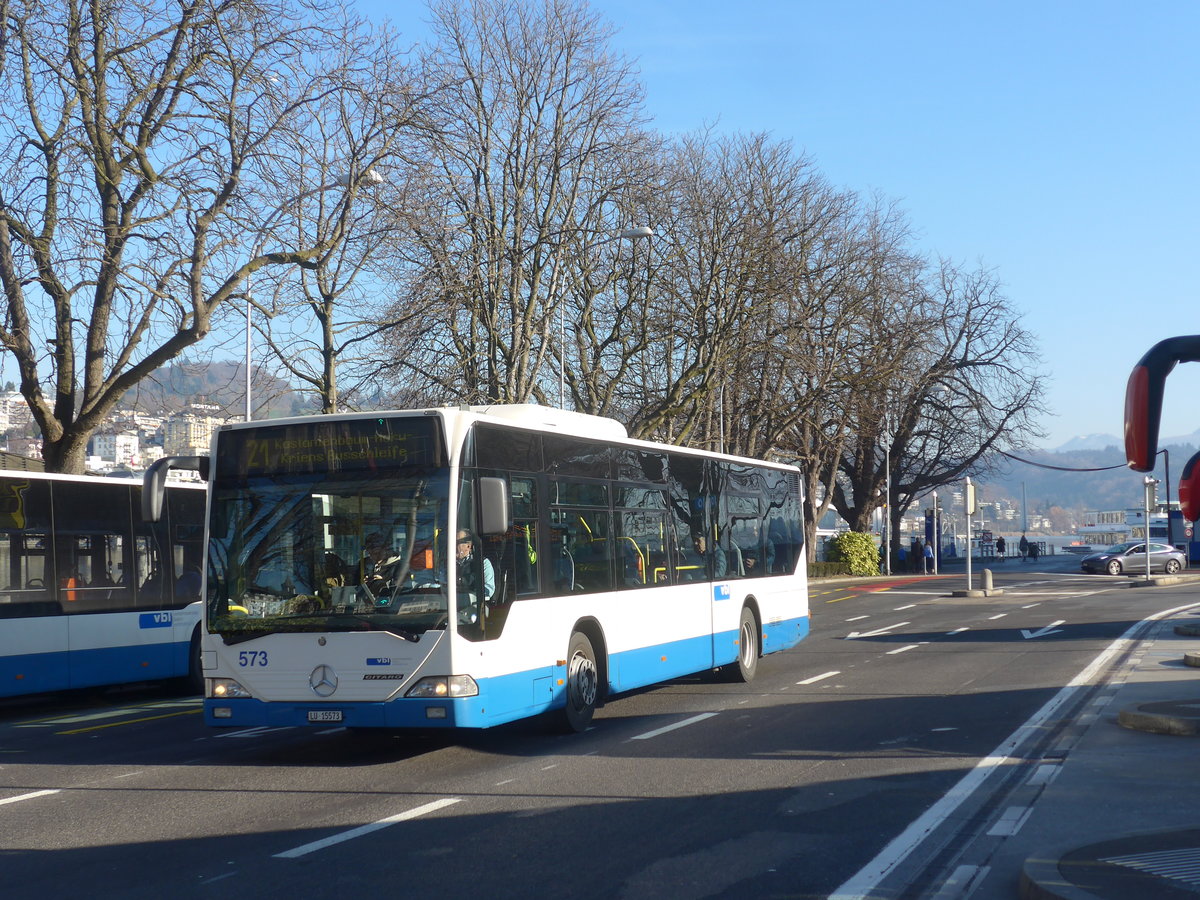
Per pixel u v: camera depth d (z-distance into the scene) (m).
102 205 21.94
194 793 9.96
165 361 22.00
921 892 6.62
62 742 13.45
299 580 11.05
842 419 51.34
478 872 7.13
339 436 11.24
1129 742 11.23
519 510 11.94
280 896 6.73
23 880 7.23
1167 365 4.30
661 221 38.00
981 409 58.53
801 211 42.78
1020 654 20.11
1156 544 55.88
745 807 8.86
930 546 66.69
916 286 48.62
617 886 6.79
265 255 23.28
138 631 17.31
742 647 17.55
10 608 15.46
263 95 22.38
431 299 30.12
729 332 39.41
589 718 13.09
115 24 21.64
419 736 12.98
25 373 21.70
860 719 13.24
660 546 15.25
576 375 40.97
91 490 16.84
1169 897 5.89
